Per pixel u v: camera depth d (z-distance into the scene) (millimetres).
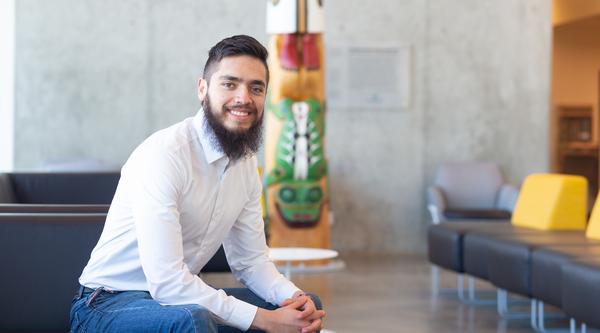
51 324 3141
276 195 7859
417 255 9234
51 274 3148
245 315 2617
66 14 9172
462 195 9031
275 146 7859
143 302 2572
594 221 5617
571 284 4410
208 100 2676
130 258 2719
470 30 9555
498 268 5617
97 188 5461
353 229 9477
